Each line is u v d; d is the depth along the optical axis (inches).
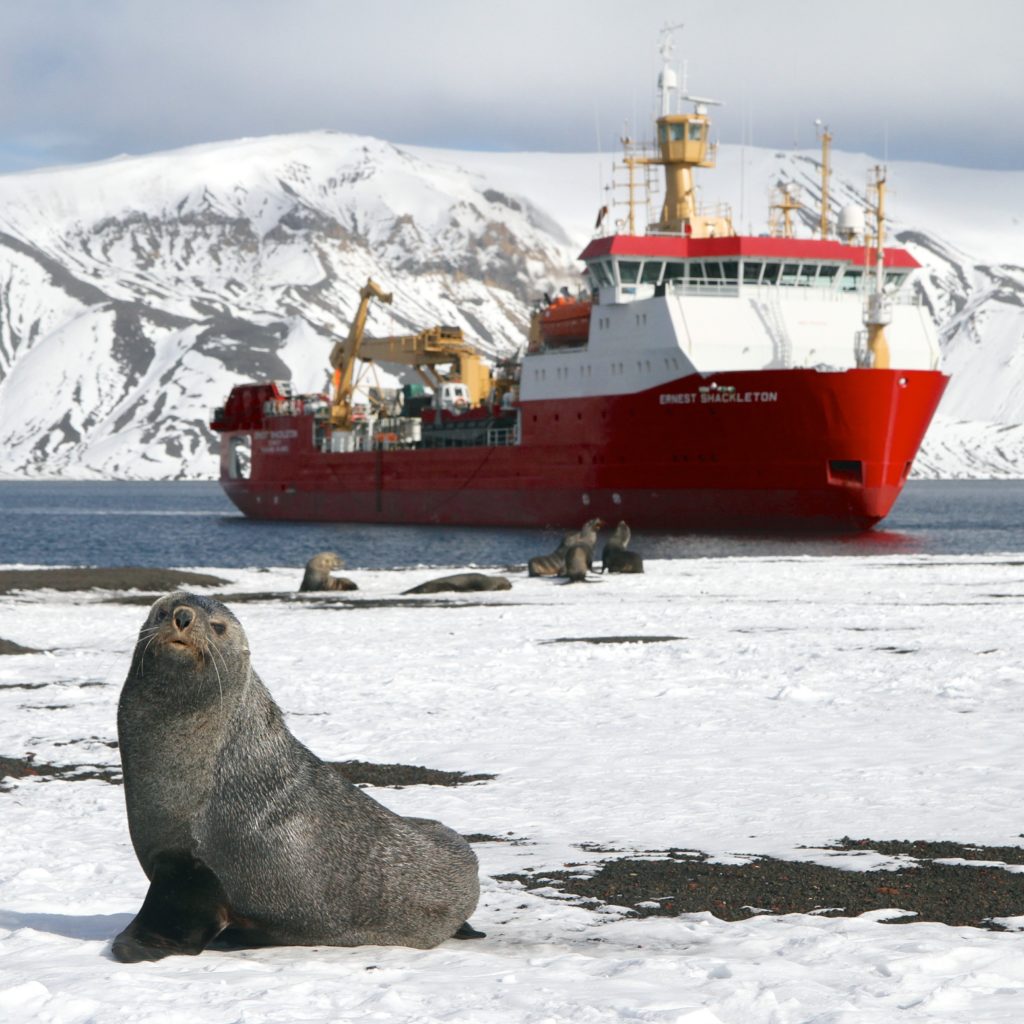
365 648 1796.3
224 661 476.4
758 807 808.3
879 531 5782.5
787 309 5575.8
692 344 5383.9
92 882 647.1
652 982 459.5
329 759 1000.2
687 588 2871.6
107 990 432.1
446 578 2947.8
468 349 7623.0
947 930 543.5
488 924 565.9
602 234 6082.7
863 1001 434.6
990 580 2947.8
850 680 1386.6
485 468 6476.4
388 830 517.7
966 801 813.2
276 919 500.4
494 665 1576.0
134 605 2701.8
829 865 670.5
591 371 5802.2
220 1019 405.4
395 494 7165.4
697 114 6131.9
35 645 1892.2
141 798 483.8
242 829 484.4
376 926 513.3
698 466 5428.2
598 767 948.6
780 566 3501.5
